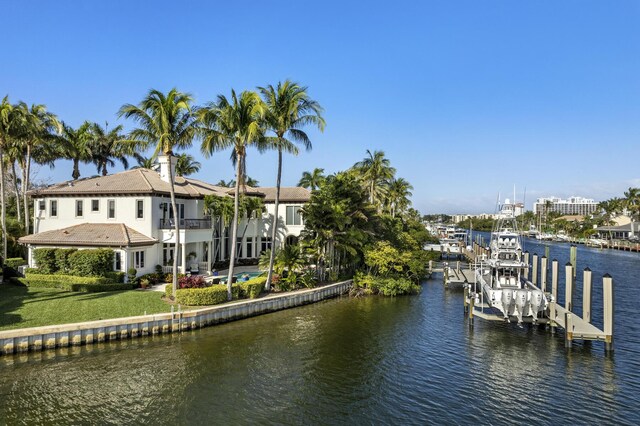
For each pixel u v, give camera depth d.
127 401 16.91
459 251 73.50
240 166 31.92
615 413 16.80
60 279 31.44
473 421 16.08
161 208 37.66
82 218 37.59
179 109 29.19
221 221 45.66
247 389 18.44
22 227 43.19
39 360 20.81
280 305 33.44
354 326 29.08
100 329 23.50
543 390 18.92
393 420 16.03
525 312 27.97
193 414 16.02
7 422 14.98
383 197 65.00
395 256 43.44
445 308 35.41
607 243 115.44
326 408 16.88
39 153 48.50
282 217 49.25
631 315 33.31
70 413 15.78
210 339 25.16
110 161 60.94
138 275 34.34
